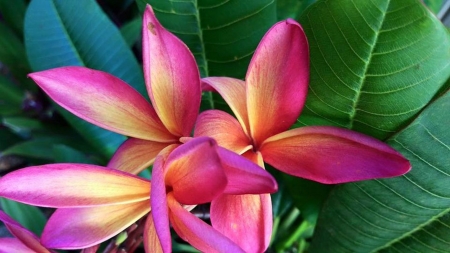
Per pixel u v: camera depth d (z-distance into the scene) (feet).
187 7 0.72
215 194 0.41
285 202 0.97
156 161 0.44
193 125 0.51
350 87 0.59
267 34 0.47
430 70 0.53
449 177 0.60
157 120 0.53
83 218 0.49
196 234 0.42
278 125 0.53
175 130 0.52
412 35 0.51
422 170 0.61
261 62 0.49
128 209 0.49
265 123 0.53
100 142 0.93
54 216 0.49
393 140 0.59
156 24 0.46
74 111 0.49
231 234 0.49
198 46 0.76
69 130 1.20
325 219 0.77
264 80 0.51
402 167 0.47
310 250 0.85
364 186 0.67
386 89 0.57
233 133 0.51
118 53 0.91
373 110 0.60
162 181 0.42
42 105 1.20
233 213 0.50
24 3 1.20
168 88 0.50
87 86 0.51
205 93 0.80
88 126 0.92
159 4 0.72
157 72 0.48
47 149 1.10
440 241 0.68
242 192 0.43
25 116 1.21
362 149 0.49
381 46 0.53
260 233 0.50
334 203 0.73
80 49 0.91
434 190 0.62
